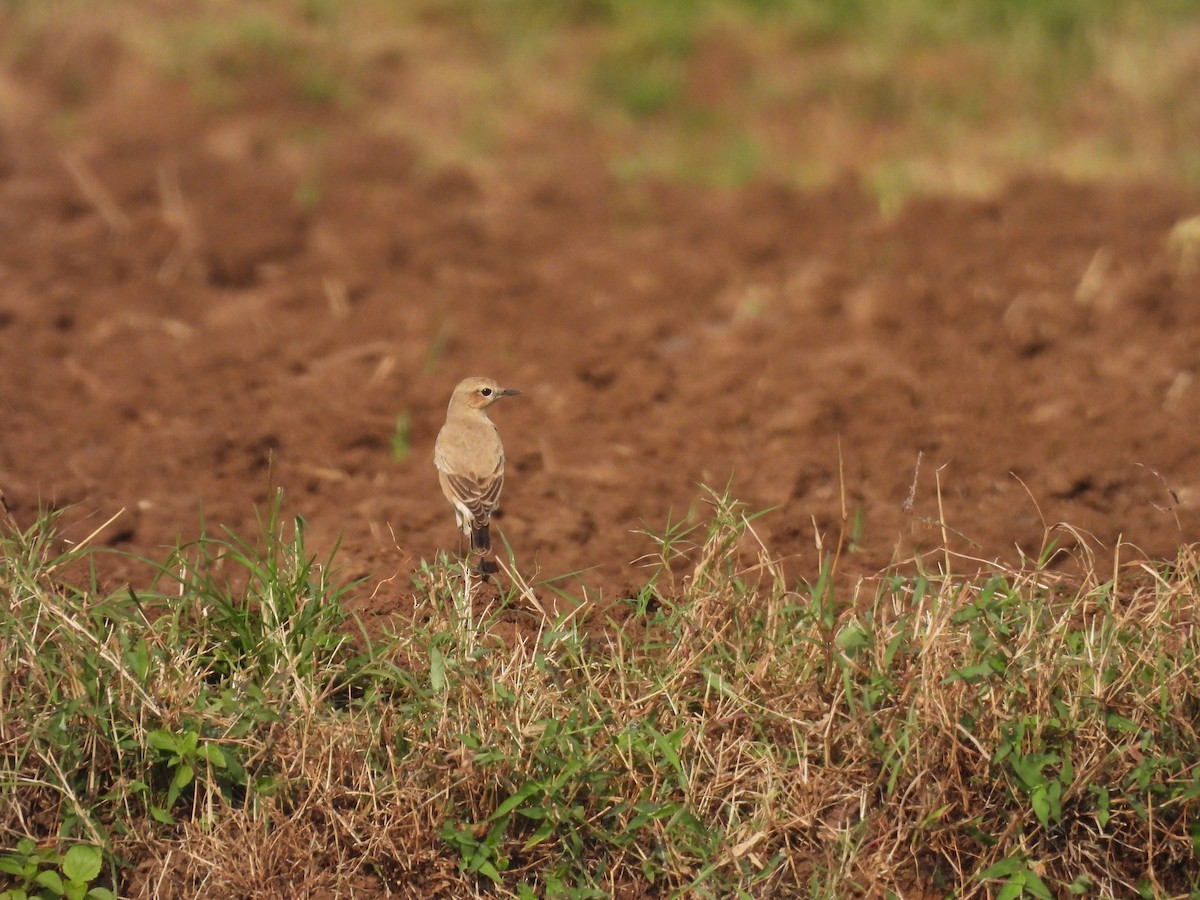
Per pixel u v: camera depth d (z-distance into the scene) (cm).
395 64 3062
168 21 3073
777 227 2380
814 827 1018
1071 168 2584
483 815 1030
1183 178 2531
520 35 3197
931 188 2539
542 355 1942
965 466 1573
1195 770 991
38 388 1789
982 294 2070
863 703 1027
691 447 1653
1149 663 1054
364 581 1200
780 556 1362
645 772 1042
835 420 1706
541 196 2564
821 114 2892
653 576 1282
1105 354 1889
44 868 986
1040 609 1084
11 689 1024
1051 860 1006
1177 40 3059
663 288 2177
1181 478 1534
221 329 2014
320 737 1033
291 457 1623
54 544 1366
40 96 2819
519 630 1191
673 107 2947
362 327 2022
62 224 2328
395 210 2447
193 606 1164
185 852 1002
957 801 1017
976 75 2998
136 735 1020
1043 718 1027
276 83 2902
